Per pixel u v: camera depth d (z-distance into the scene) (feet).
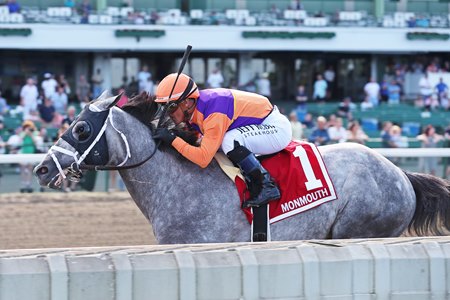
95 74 85.71
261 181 20.02
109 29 82.07
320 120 53.88
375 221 21.15
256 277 14.15
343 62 94.63
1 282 13.01
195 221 20.13
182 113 20.56
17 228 37.52
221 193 20.26
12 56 84.07
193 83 20.40
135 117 20.80
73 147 20.03
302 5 92.17
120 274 13.48
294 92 93.56
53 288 13.17
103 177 48.03
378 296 14.69
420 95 83.05
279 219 20.26
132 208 42.42
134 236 36.24
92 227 37.96
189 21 85.05
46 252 13.78
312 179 20.62
